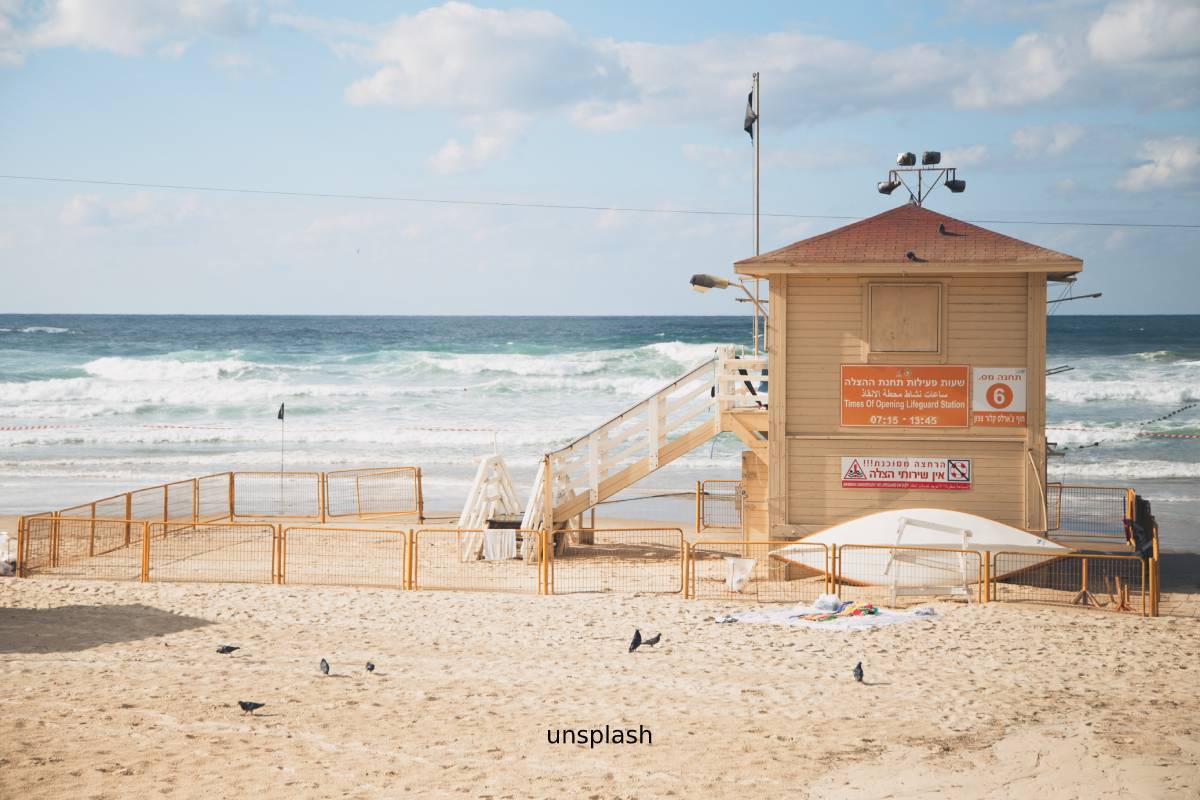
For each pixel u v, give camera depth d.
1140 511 18.33
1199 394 50.66
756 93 21.33
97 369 63.81
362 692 11.07
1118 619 14.95
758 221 21.17
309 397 53.00
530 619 14.95
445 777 8.51
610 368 64.19
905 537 16.47
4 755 8.80
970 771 8.72
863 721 10.09
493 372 65.19
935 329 17.00
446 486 29.67
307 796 8.04
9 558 18.23
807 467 17.34
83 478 31.38
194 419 46.56
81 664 12.11
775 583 17.30
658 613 15.36
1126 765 8.86
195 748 9.13
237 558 19.77
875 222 17.91
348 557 19.95
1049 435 40.31
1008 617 14.95
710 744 9.38
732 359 19.27
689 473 32.59
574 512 20.58
